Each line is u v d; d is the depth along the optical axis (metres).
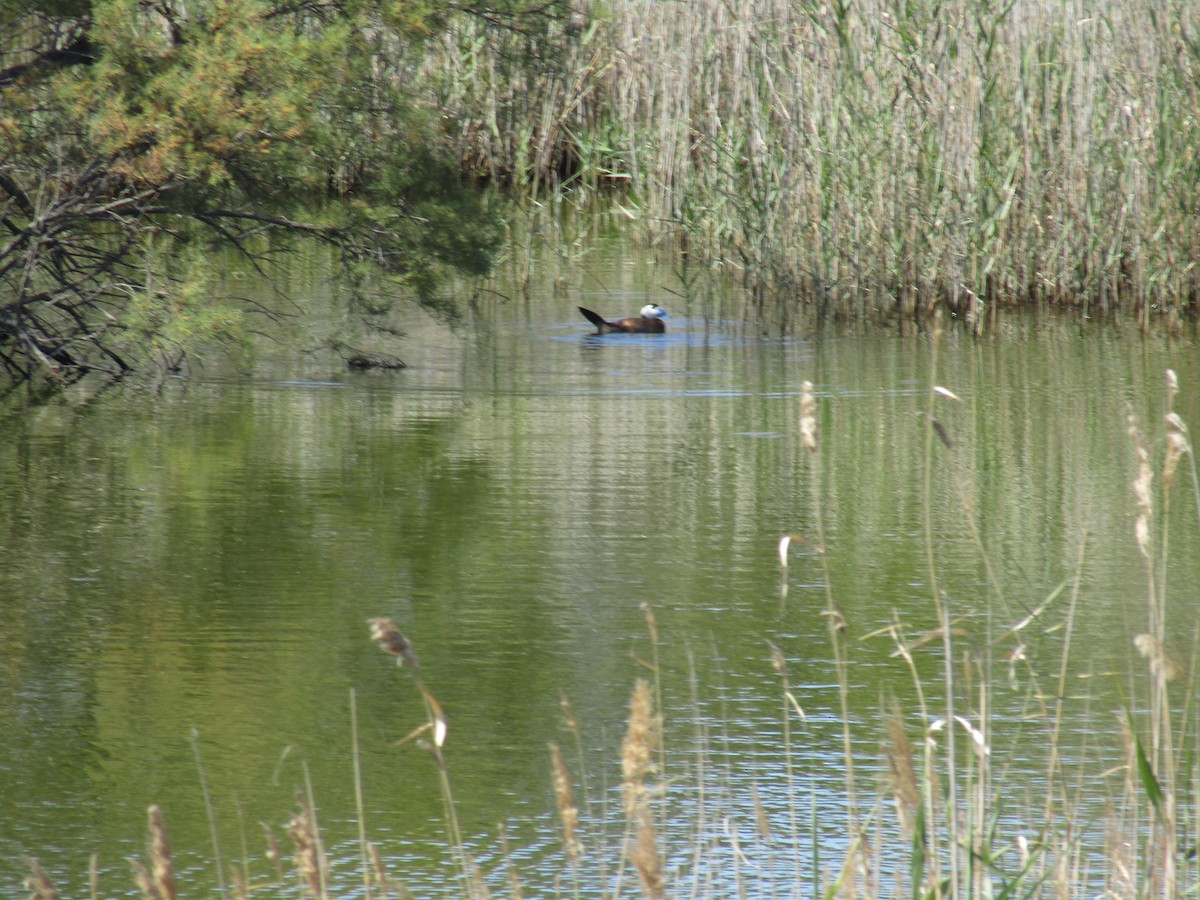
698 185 54.12
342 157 36.94
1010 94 48.25
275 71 33.31
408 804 14.83
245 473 28.16
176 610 20.36
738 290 50.53
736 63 50.88
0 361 38.75
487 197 40.12
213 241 36.28
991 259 45.25
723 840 14.06
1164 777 11.78
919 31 46.75
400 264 37.22
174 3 36.41
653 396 35.38
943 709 17.17
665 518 25.33
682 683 17.98
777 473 28.50
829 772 15.51
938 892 10.95
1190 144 47.12
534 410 33.91
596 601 20.98
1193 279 47.78
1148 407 34.06
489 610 20.55
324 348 40.94
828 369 38.72
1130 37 47.53
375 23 36.75
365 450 30.05
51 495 26.38
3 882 13.19
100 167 34.12
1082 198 48.00
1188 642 19.25
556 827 14.38
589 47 60.53
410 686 17.83
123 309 37.22
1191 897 11.68
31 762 15.66
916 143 46.75
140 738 16.28
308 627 19.78
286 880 13.37
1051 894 12.34
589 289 50.50
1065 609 20.72
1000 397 35.38
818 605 20.92
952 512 25.89
